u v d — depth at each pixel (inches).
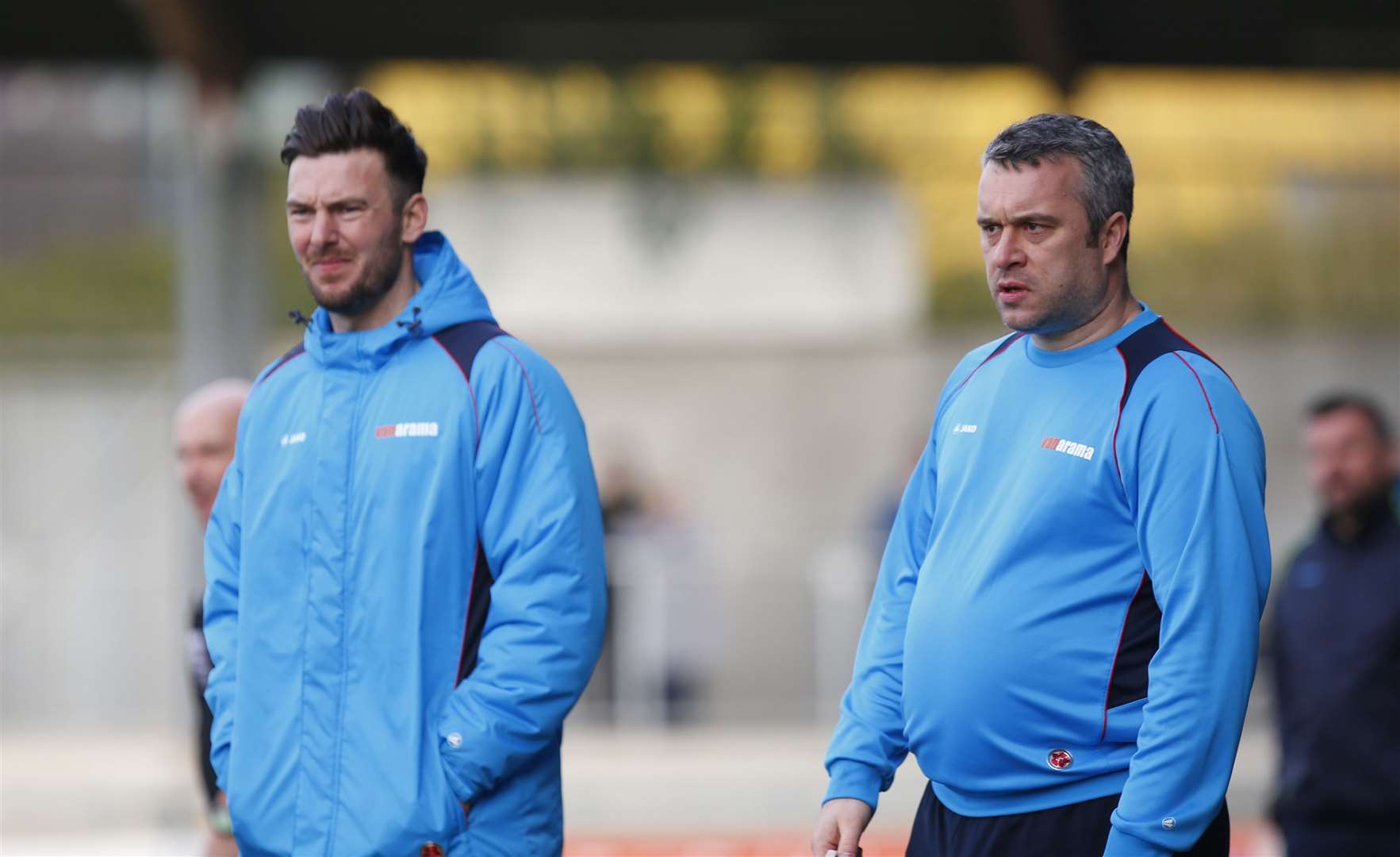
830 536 1998.0
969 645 396.8
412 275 451.2
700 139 2143.2
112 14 1255.5
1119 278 405.1
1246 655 375.2
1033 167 393.7
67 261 2096.5
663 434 2023.9
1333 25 1243.2
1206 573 374.3
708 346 2026.3
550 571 420.5
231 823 431.2
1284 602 636.7
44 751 1491.1
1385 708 606.9
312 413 435.2
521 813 426.6
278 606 429.1
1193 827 371.2
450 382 427.2
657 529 1477.6
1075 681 387.5
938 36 1294.3
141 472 1916.8
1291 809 625.3
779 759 1334.9
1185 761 369.7
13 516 1882.4
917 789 1206.9
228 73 1264.8
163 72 1327.5
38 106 2167.8
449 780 412.2
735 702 1540.4
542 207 1926.7
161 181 2159.2
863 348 2034.9
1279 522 1964.8
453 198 1915.6
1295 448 1982.0
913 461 1525.6
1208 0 1212.5
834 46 1309.1
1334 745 611.5
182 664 1573.6
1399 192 2132.1
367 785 411.8
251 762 425.7
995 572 396.8
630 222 1932.8
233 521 454.9
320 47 1300.4
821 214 1958.7
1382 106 2196.1
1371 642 608.4
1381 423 620.1
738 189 1950.1
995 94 2194.9
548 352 2006.6
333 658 420.5
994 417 412.8
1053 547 392.2
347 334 437.7
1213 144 2127.2
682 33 1302.9
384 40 1299.2
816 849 424.2
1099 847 385.7
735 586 1568.7
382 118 434.3
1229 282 2117.4
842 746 434.6
